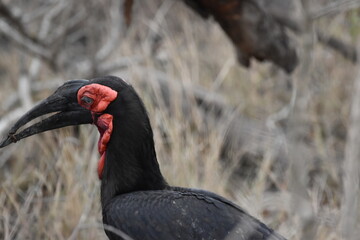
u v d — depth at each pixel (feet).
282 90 73.51
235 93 71.92
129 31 74.79
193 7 54.65
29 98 67.00
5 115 66.74
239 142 63.41
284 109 69.82
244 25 54.13
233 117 64.59
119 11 74.18
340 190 56.59
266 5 57.26
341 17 70.64
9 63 79.20
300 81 32.86
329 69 72.28
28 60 78.69
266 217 53.42
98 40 80.89
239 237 37.19
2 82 79.56
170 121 58.34
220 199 39.65
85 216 48.29
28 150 59.57
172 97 62.64
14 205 49.39
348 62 71.87
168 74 65.10
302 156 32.91
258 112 70.64
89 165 53.16
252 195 53.31
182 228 37.45
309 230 33.19
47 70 77.10
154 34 75.31
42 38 71.67
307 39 32.71
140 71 64.23
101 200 40.98
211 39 77.41
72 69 73.87
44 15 80.59
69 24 75.87
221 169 60.03
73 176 51.52
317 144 62.69
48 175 53.31
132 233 38.01
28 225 48.21
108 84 39.99
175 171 53.42
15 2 79.97
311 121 66.39
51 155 55.93
